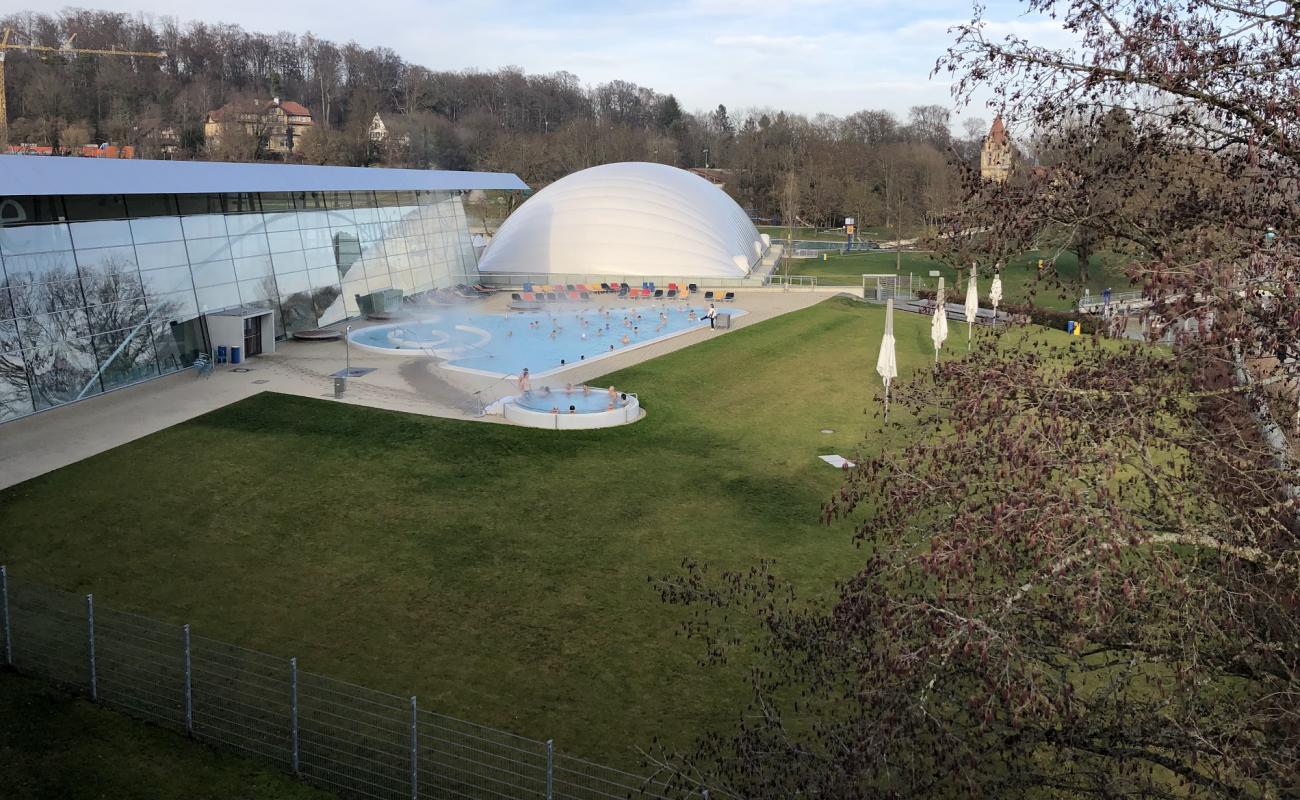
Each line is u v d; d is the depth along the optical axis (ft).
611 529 81.76
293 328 165.17
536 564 74.54
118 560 73.56
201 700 54.60
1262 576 30.25
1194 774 29.84
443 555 75.77
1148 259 32.09
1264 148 30.76
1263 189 32.07
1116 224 34.01
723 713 54.54
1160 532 31.37
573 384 132.67
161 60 591.78
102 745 49.52
